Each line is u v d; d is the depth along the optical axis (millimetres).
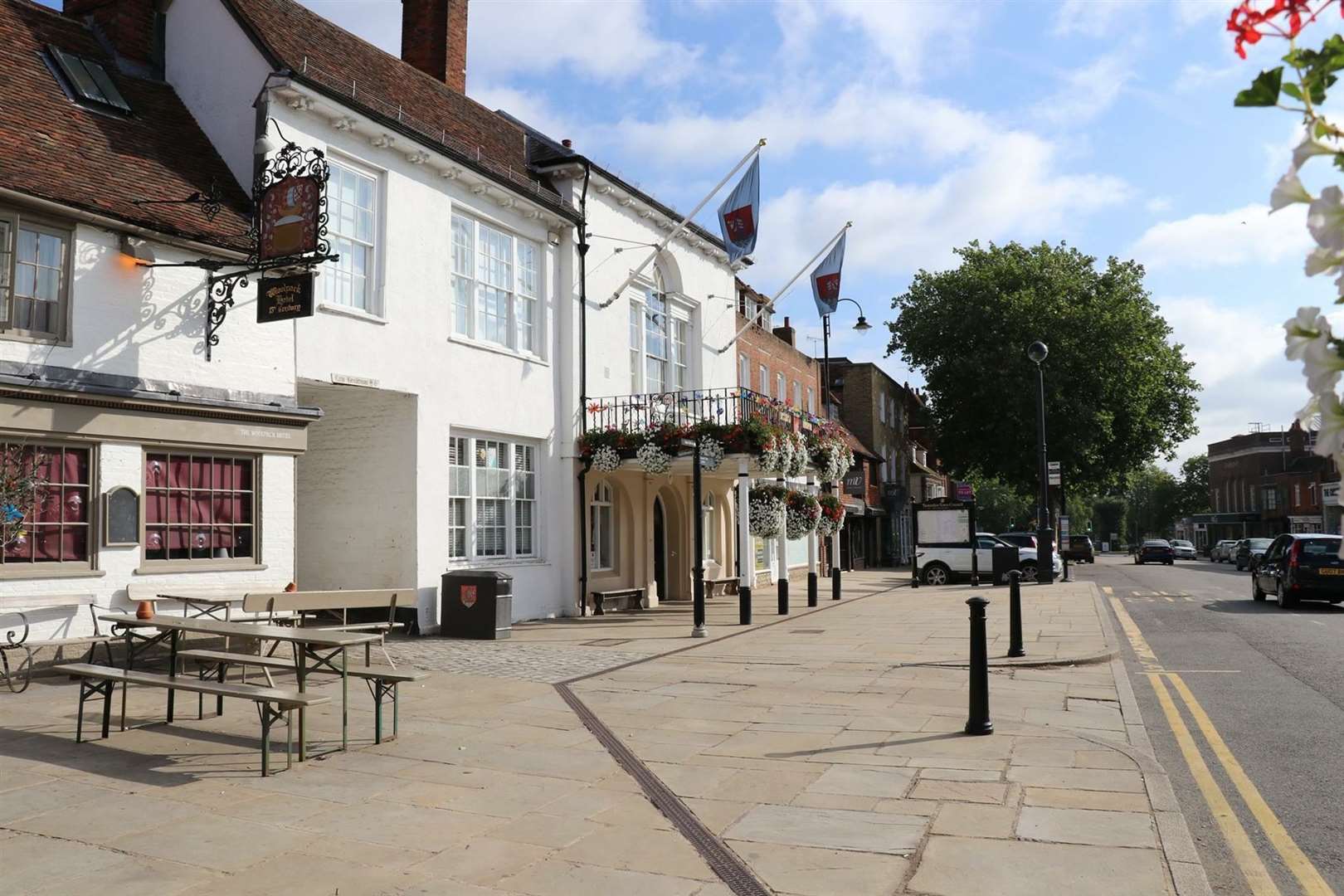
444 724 8359
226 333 12102
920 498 62594
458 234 16672
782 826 5516
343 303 14125
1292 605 19875
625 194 20844
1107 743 7480
